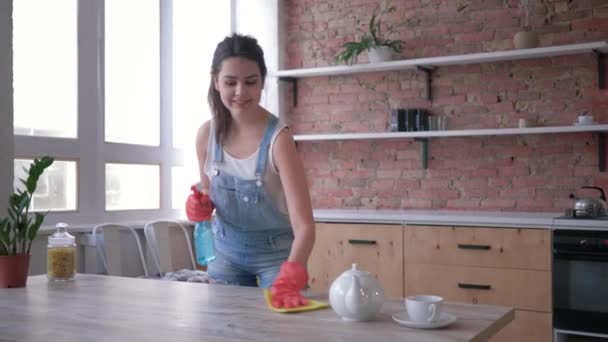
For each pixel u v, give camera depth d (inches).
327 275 153.0
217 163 73.8
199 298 62.2
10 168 105.1
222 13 179.3
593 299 124.5
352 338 46.1
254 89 66.5
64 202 128.6
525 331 131.5
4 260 69.9
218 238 80.2
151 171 153.7
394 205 170.9
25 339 47.2
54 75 126.9
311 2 182.7
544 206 153.0
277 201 74.1
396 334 47.3
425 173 166.9
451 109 163.8
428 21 166.7
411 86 168.7
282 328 49.4
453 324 50.4
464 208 161.9
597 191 147.4
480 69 160.2
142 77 150.7
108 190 140.9
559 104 151.5
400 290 144.3
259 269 78.0
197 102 168.6
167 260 141.4
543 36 153.5
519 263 132.0
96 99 136.3
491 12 159.3
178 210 161.2
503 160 157.5
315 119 181.5
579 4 149.6
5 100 104.7
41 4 124.0
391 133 159.9
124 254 138.7
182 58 163.9
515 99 156.3
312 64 182.5
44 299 63.0
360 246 149.3
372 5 174.2
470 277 136.9
